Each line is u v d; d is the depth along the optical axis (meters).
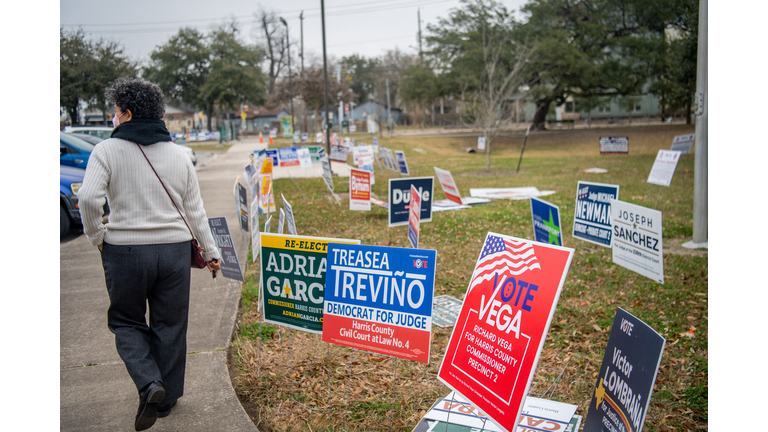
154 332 3.10
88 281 6.25
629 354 2.39
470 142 41.44
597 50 38.66
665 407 3.46
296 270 3.53
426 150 37.09
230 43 61.72
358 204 9.45
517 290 2.69
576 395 3.62
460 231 9.38
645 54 35.66
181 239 3.03
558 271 2.52
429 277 2.95
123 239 2.87
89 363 4.04
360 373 3.94
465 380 2.82
